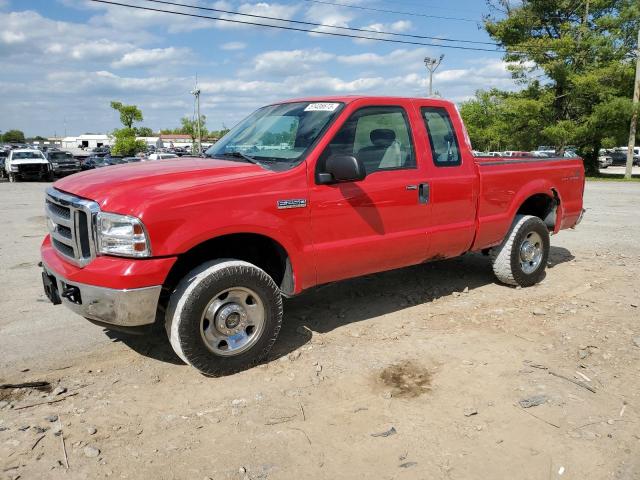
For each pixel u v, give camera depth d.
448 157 5.21
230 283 3.82
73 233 3.73
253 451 3.05
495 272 6.11
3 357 4.25
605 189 22.45
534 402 3.57
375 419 3.38
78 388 3.77
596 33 31.77
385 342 4.57
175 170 4.05
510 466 2.93
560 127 30.84
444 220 5.18
